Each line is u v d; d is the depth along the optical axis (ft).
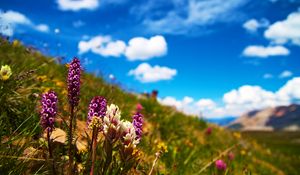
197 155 2.83
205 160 2.75
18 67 2.11
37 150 1.36
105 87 3.18
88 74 3.43
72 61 1.22
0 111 1.58
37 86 2.16
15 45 2.78
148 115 3.50
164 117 3.58
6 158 1.21
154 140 2.48
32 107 1.70
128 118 2.44
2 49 2.45
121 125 1.12
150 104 3.92
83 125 1.93
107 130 1.11
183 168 2.24
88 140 1.20
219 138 5.06
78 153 1.44
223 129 6.63
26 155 1.32
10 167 1.21
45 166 1.30
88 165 1.21
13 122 1.61
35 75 2.23
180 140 3.22
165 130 3.21
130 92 4.18
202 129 4.89
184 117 4.94
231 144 5.04
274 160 7.24
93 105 1.16
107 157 1.13
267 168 5.00
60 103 1.86
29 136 1.36
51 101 1.22
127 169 1.16
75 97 1.23
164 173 1.90
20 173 1.23
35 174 1.23
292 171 7.07
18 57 2.57
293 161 8.78
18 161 1.25
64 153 1.49
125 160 1.15
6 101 1.61
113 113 1.12
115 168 1.20
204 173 2.34
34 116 1.58
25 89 1.90
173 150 2.46
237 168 3.19
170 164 2.17
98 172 1.15
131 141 1.14
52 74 2.68
